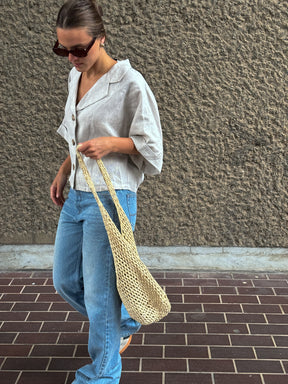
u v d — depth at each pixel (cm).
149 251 379
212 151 358
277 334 292
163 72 345
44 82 352
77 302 246
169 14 336
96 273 215
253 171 361
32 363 266
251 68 344
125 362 265
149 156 211
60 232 232
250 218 370
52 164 367
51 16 341
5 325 305
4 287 357
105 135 212
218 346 280
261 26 336
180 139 357
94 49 199
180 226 374
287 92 347
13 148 364
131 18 338
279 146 356
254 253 377
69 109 219
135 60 344
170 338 289
